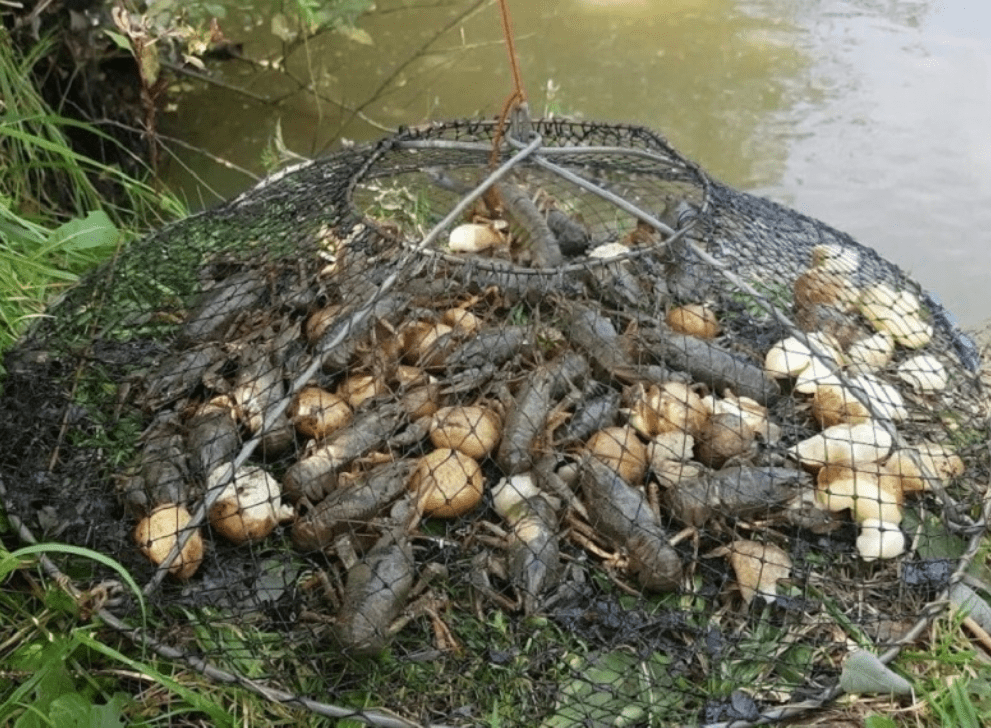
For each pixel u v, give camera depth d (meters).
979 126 1.40
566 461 0.68
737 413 0.70
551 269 0.64
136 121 1.27
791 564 0.66
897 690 0.59
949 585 0.65
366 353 0.70
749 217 0.78
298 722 0.59
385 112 1.41
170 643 0.60
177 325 0.78
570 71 1.49
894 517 0.67
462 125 0.76
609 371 0.70
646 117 1.39
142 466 0.67
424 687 0.60
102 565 0.64
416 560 0.65
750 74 1.49
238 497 0.63
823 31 1.61
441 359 0.70
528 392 0.68
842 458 0.69
